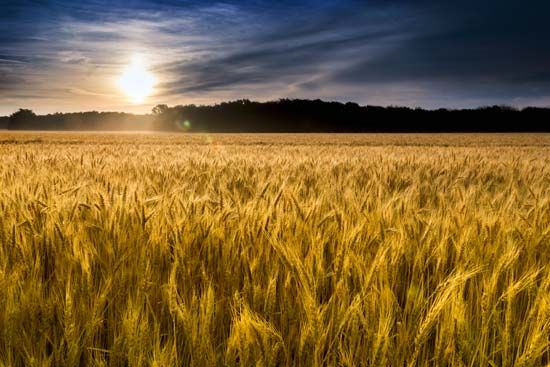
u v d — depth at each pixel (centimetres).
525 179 610
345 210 324
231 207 323
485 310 176
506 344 159
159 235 252
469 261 222
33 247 236
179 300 181
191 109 14212
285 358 160
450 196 426
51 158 954
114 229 258
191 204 302
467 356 159
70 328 158
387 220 290
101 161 849
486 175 698
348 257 207
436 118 11531
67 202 318
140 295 187
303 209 296
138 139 5084
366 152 1677
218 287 203
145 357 148
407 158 1038
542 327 167
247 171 682
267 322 167
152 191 434
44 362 145
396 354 158
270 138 5769
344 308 177
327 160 1003
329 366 155
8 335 159
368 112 12419
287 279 196
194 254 233
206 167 777
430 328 161
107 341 179
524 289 199
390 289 192
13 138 5047
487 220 283
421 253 229
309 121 12431
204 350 151
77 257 218
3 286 181
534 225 272
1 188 380
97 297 178
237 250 229
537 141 4634
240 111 13362
